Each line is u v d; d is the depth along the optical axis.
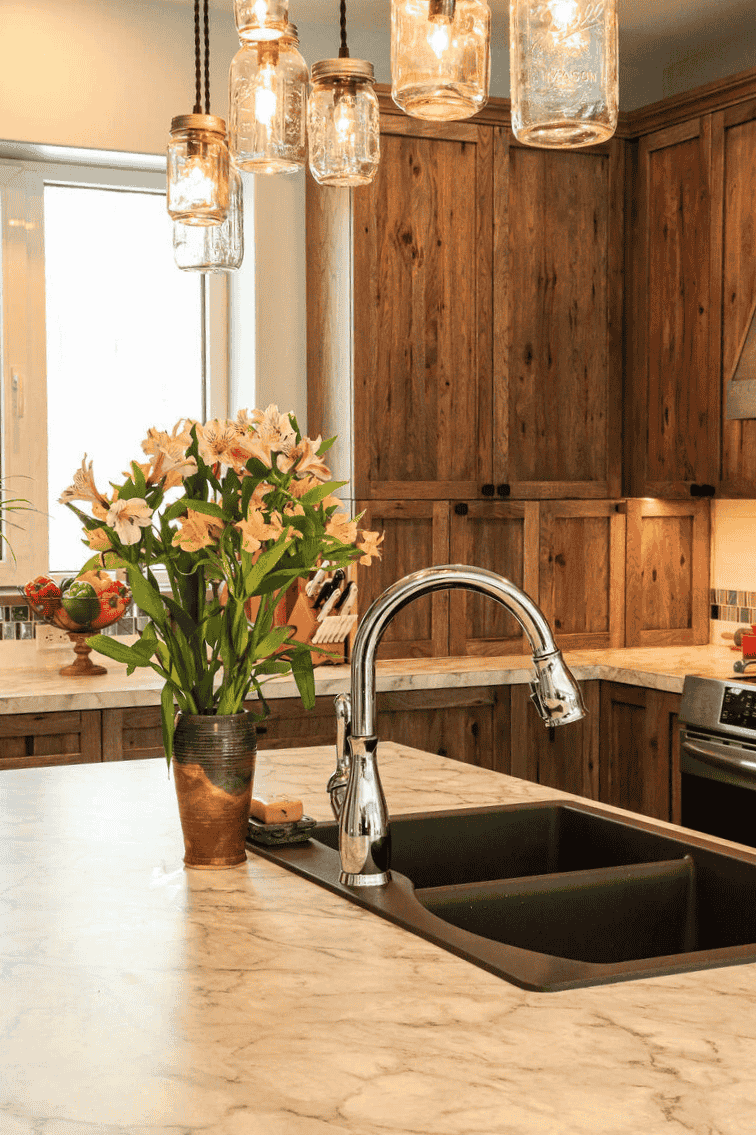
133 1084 0.95
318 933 1.35
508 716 3.78
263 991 1.16
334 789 1.65
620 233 4.10
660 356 4.00
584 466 4.09
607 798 3.90
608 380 4.11
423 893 1.49
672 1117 0.89
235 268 1.92
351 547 1.61
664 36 4.22
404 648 3.91
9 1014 1.10
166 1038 1.04
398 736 3.64
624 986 1.17
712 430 3.77
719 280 3.73
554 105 1.04
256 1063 0.99
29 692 3.21
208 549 1.58
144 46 3.80
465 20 1.25
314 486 1.58
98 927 1.36
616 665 3.78
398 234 3.80
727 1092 0.93
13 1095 0.93
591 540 4.12
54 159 3.89
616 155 4.07
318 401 3.98
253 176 3.94
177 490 4.05
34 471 3.91
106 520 1.47
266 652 1.59
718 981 1.19
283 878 1.57
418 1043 1.03
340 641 3.75
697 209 3.82
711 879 1.64
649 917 1.63
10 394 3.87
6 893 1.49
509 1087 0.94
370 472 3.79
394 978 1.20
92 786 2.12
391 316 3.80
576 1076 0.96
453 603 3.96
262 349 3.98
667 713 3.61
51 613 3.48
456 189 3.86
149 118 3.82
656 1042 1.03
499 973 1.21
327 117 1.63
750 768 3.18
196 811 1.59
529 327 3.99
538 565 4.04
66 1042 1.04
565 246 4.03
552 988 1.16
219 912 1.42
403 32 1.25
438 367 3.87
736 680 3.39
